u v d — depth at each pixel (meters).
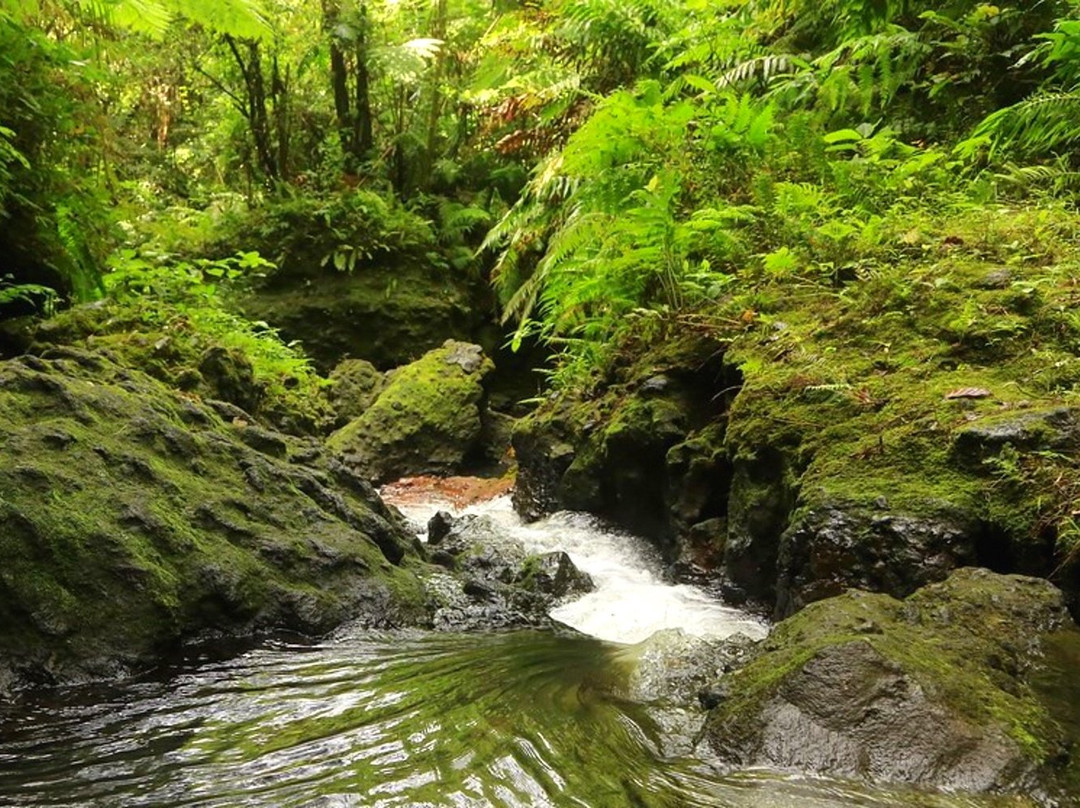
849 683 2.11
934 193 5.22
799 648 2.35
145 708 2.46
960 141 5.95
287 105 12.74
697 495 4.25
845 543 2.97
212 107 13.78
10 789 1.90
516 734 2.22
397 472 8.64
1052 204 4.61
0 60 5.88
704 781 1.96
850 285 4.41
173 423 3.83
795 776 1.97
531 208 8.08
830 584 2.98
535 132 9.49
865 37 6.37
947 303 3.96
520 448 5.89
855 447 3.34
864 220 5.09
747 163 5.64
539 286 8.12
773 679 2.22
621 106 5.38
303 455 4.39
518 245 8.25
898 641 2.28
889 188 5.25
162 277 6.98
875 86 6.49
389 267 11.48
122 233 7.08
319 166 12.55
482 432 9.38
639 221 4.92
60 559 2.92
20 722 2.34
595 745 2.16
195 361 5.36
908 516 2.91
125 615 2.93
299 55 12.56
